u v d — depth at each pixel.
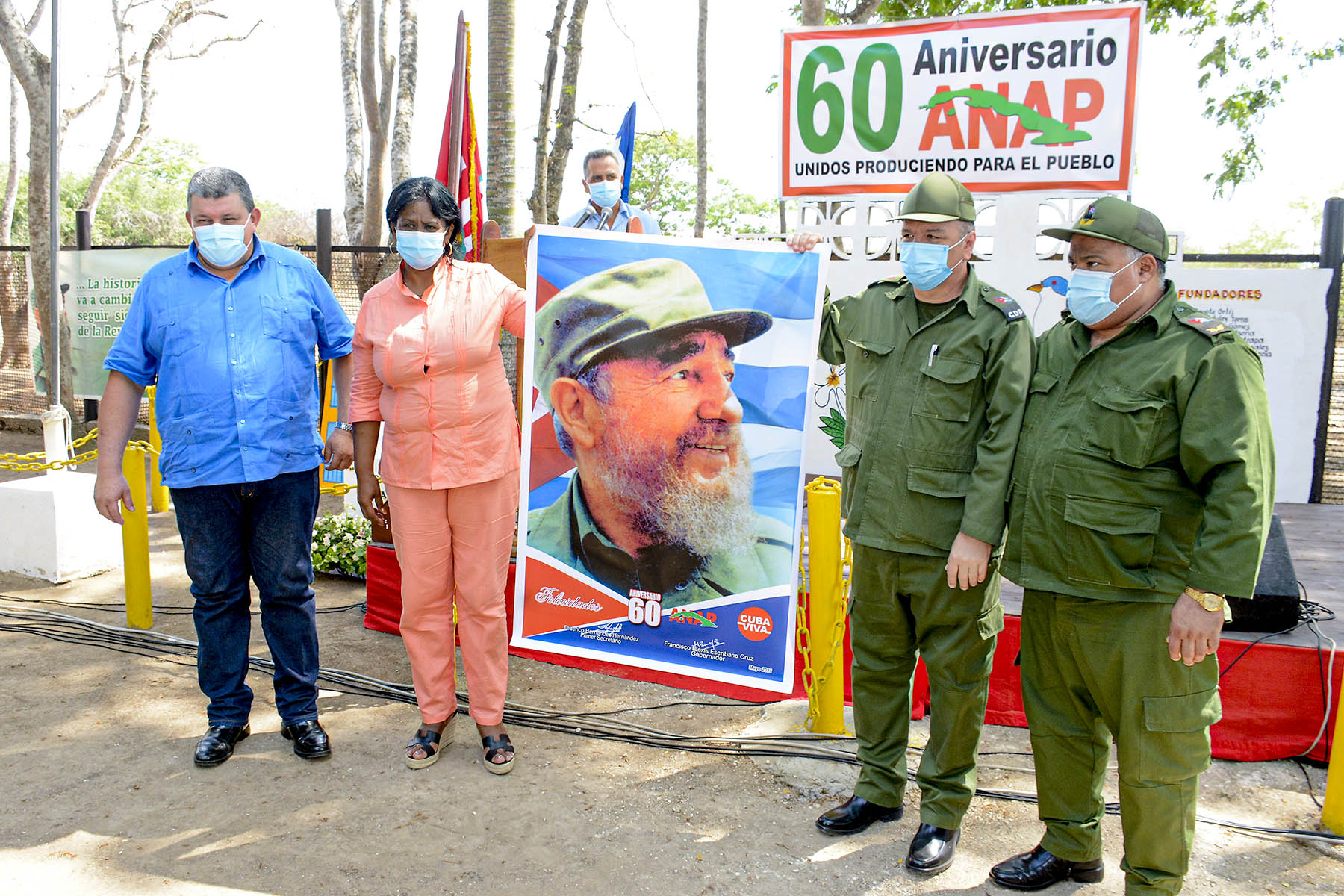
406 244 3.18
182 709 3.90
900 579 2.83
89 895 2.64
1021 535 2.62
